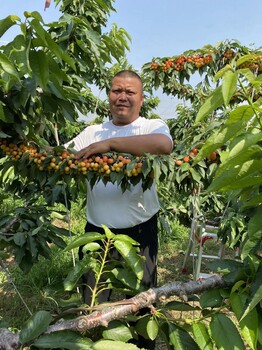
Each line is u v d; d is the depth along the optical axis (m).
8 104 1.74
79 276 1.30
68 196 2.37
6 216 2.09
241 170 0.96
